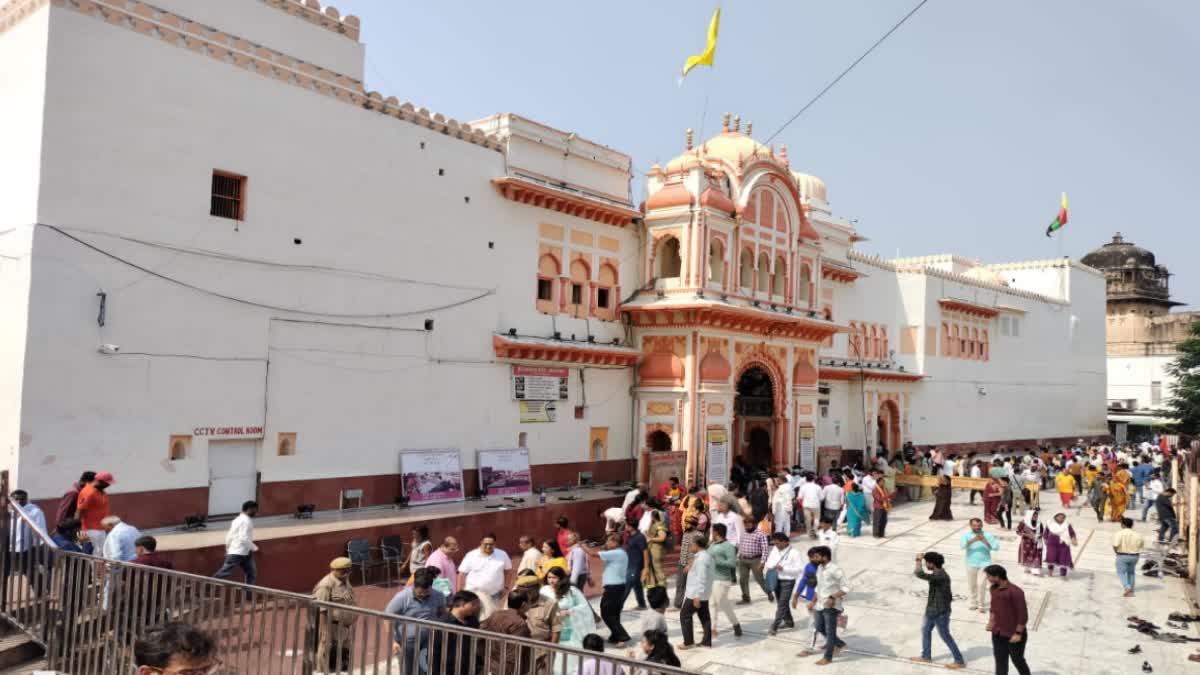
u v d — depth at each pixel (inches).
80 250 408.5
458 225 616.7
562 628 299.9
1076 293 1544.0
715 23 658.8
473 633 205.6
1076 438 1525.6
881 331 1124.5
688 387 732.0
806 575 385.1
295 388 507.2
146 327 435.2
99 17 419.5
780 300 847.1
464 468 613.3
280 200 501.4
